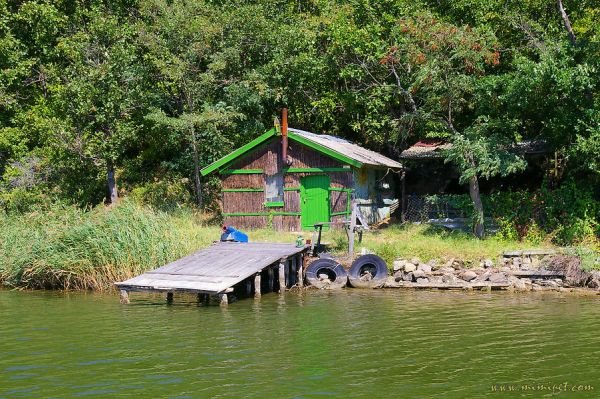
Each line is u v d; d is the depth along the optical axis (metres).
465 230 28.17
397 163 33.38
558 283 22.88
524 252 24.06
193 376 13.65
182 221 28.62
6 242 25.61
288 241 27.25
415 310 19.67
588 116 24.97
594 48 25.44
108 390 12.92
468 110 30.78
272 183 30.00
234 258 22.98
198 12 35.03
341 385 13.05
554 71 24.72
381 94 33.12
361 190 30.12
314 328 17.53
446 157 28.12
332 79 35.41
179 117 33.78
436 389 12.83
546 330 17.05
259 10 35.25
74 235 24.33
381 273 23.78
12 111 37.97
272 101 36.06
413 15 29.94
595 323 17.70
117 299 22.09
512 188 31.62
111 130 34.03
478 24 31.50
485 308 19.83
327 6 35.03
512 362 14.41
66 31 37.66
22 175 34.62
